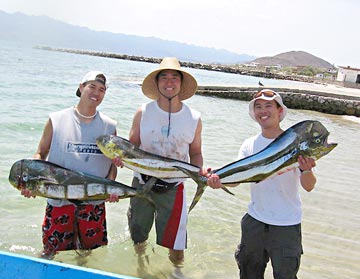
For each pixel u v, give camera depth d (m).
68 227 4.72
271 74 109.25
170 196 4.98
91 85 4.58
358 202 8.61
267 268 5.48
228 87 31.84
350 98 31.89
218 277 5.22
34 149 9.66
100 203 4.84
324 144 4.05
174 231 5.04
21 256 3.36
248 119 20.94
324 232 6.85
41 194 4.40
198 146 5.11
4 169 8.09
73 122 4.67
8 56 57.06
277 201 4.26
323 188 9.36
